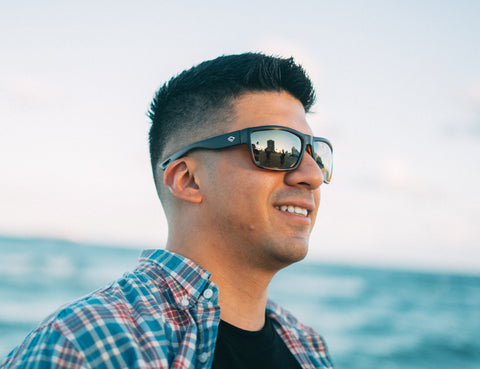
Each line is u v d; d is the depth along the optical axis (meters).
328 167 2.07
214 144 1.75
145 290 1.58
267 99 1.85
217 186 1.73
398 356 19.22
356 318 29.12
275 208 1.72
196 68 1.97
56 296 28.77
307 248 1.73
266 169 1.71
